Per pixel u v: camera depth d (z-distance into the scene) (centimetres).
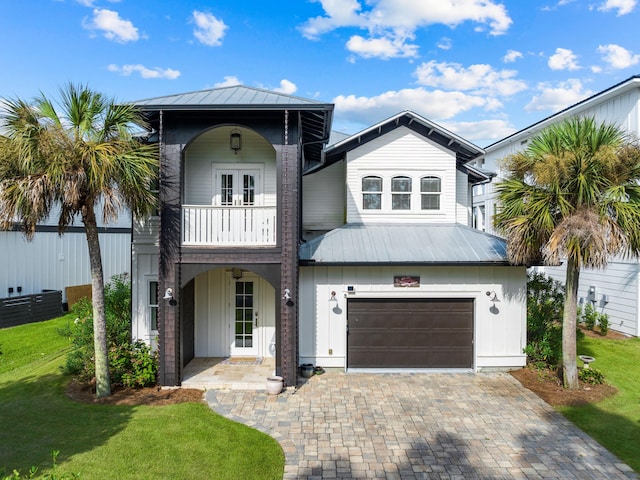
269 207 986
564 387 950
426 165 1270
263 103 935
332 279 1104
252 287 1191
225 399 896
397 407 864
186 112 952
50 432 723
